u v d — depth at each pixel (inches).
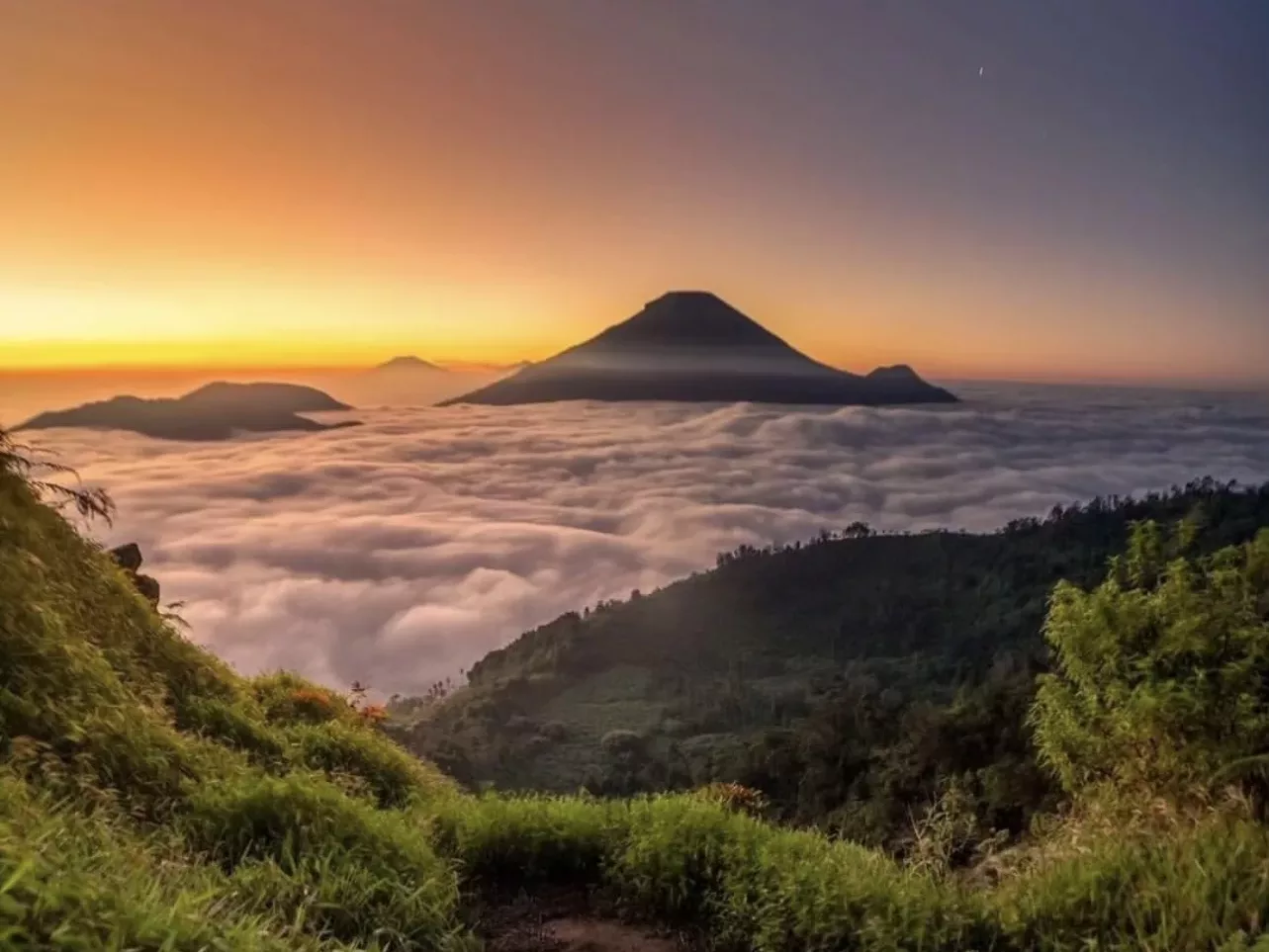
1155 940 123.0
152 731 176.2
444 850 183.0
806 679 4215.1
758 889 159.3
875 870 164.6
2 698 149.3
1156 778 159.3
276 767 220.5
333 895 135.8
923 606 4677.7
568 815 198.2
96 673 178.2
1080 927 134.1
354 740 268.4
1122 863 143.7
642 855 174.1
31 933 83.5
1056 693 174.1
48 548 224.7
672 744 3467.0
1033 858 173.0
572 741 3767.2
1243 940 119.0
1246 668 148.9
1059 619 172.1
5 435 230.8
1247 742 147.7
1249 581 158.9
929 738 553.9
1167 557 169.0
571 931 161.2
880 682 3602.4
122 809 143.8
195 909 107.2
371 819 166.9
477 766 3088.1
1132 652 161.9
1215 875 130.8
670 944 157.5
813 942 143.8
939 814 213.0
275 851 148.5
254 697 296.2
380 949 130.7
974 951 134.9
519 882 181.0
